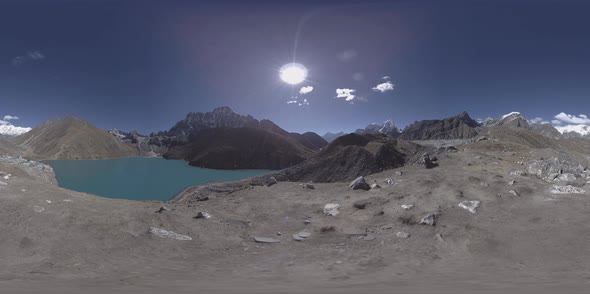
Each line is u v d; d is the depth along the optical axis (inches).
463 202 729.6
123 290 325.1
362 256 528.7
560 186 787.4
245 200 896.9
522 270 437.4
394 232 638.5
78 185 2962.6
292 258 522.9
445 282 380.8
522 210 682.2
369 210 763.4
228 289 341.1
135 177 3831.2
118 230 572.1
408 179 990.4
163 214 681.0
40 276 386.9
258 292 322.0
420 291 318.0
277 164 6038.4
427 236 606.9
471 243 560.4
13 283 348.8
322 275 433.1
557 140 6825.8
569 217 618.8
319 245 593.6
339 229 676.7
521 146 1457.9
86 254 479.2
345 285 370.3
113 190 2738.7
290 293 316.5
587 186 797.9
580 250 490.9
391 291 321.4
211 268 464.1
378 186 946.7
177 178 3846.0
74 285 348.8
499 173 1000.2
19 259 441.4
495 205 721.0
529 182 872.9
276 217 761.0
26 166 2751.0
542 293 297.4
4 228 512.4
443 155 1322.6
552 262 461.4
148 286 353.4
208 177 4109.3
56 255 463.8
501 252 518.3
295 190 989.2
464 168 1092.5
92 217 601.9
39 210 591.5
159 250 528.7
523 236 565.0
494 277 405.4
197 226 657.6
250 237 634.8
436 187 871.1
